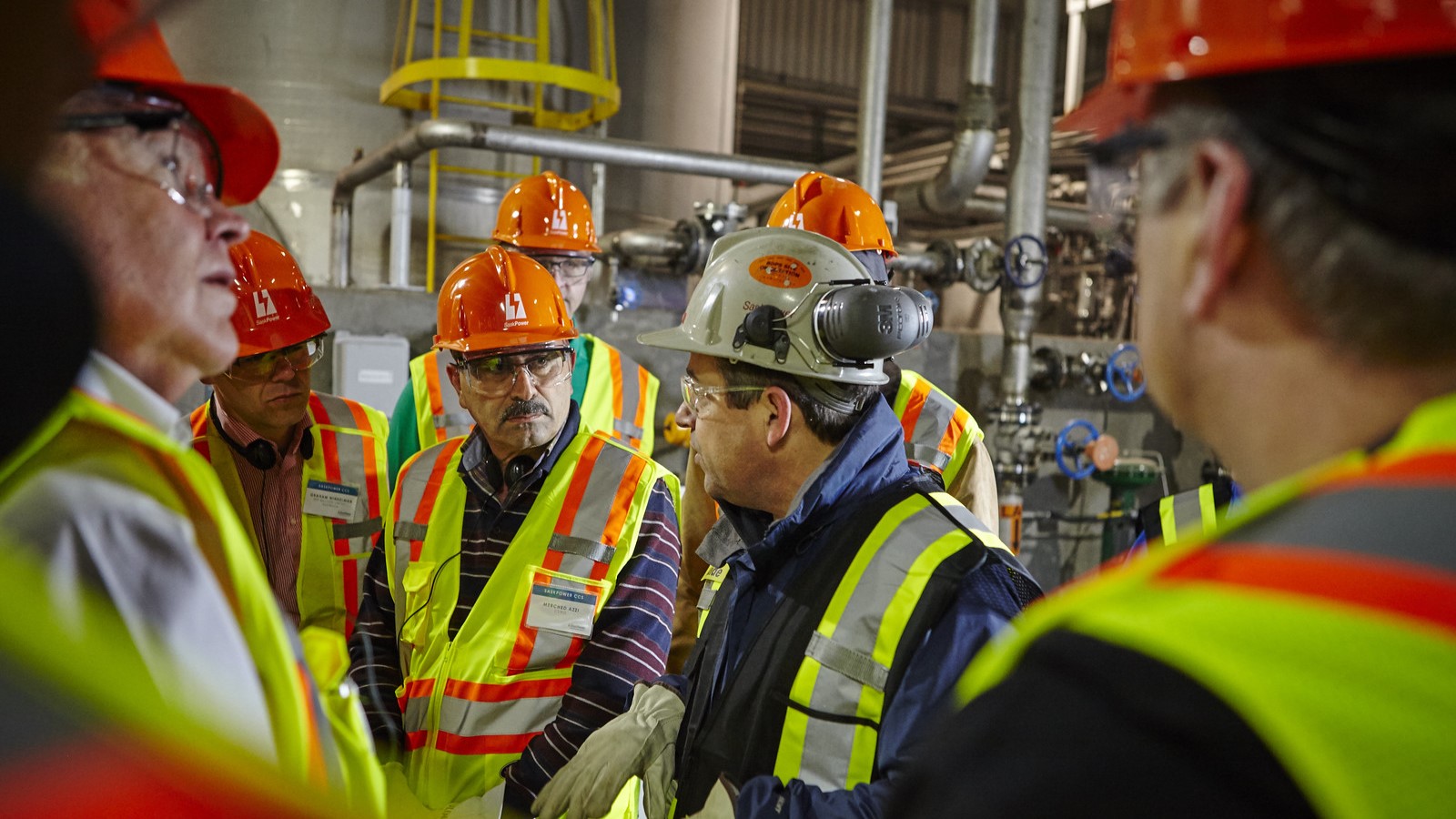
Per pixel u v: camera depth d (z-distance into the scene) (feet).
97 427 2.28
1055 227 20.49
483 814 5.96
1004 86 39.29
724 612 4.44
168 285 2.54
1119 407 18.70
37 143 1.32
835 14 37.68
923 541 3.95
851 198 8.84
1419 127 1.40
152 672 1.99
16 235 1.03
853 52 38.09
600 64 17.30
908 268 16.71
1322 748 1.17
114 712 0.97
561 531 6.36
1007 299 16.87
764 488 4.43
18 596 1.05
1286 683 1.22
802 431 4.32
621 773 4.53
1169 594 1.42
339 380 12.77
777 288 4.30
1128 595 1.47
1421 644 1.19
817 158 38.86
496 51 17.02
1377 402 1.53
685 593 7.48
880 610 3.83
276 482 7.47
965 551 3.91
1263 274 1.60
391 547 6.66
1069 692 1.36
